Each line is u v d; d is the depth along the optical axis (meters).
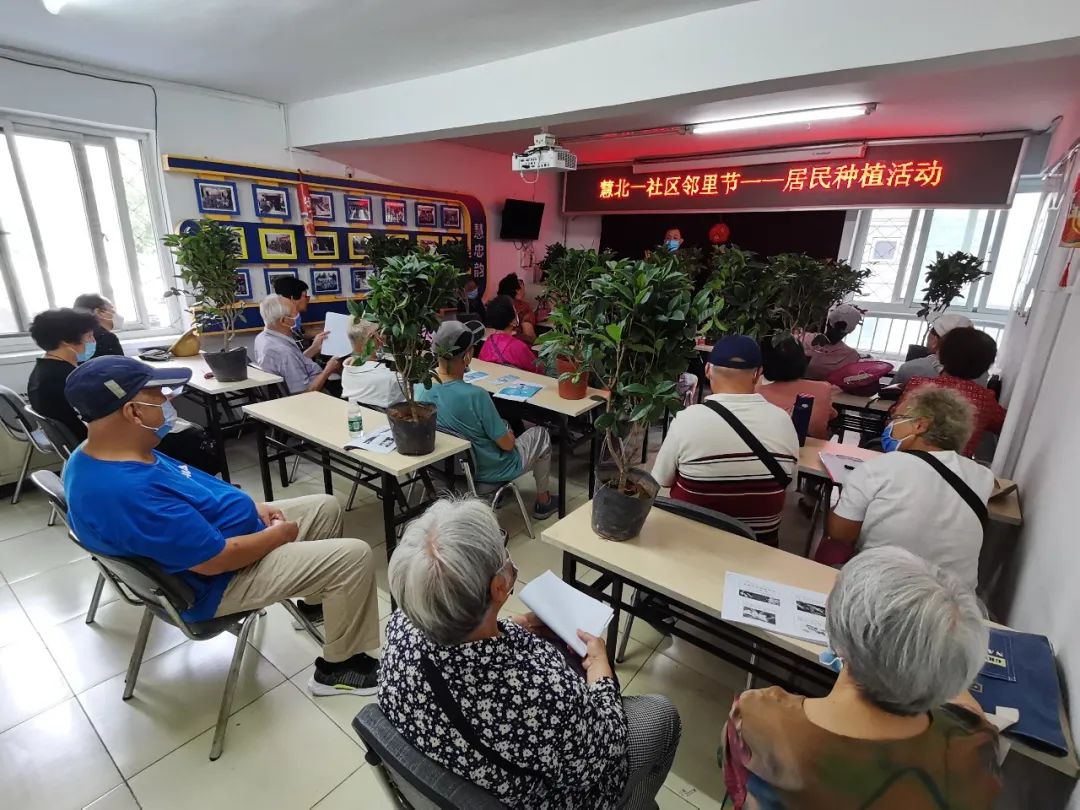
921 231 5.78
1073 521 1.25
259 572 1.54
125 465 1.35
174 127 3.48
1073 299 1.82
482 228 6.11
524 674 0.81
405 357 1.96
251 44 2.70
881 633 0.63
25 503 2.87
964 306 5.80
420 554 0.78
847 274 3.69
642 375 1.35
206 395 2.94
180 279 3.76
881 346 6.19
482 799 0.77
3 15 2.40
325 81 3.37
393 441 2.14
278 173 4.08
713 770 1.50
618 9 2.22
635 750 1.07
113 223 3.46
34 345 3.23
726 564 1.36
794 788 0.69
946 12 1.77
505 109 2.93
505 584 0.84
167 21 2.44
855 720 0.68
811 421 2.35
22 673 1.77
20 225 3.11
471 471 2.41
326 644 1.66
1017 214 5.36
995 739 0.67
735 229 6.56
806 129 4.59
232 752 1.52
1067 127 3.50
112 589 2.20
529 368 3.66
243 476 3.31
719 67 2.24
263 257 4.12
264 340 3.29
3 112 2.94
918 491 1.38
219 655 1.87
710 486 1.63
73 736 1.55
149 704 1.67
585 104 2.64
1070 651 1.05
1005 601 1.70
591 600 1.29
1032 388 2.14
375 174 4.89
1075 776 0.88
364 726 0.85
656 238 7.18
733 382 1.65
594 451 3.04
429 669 0.80
